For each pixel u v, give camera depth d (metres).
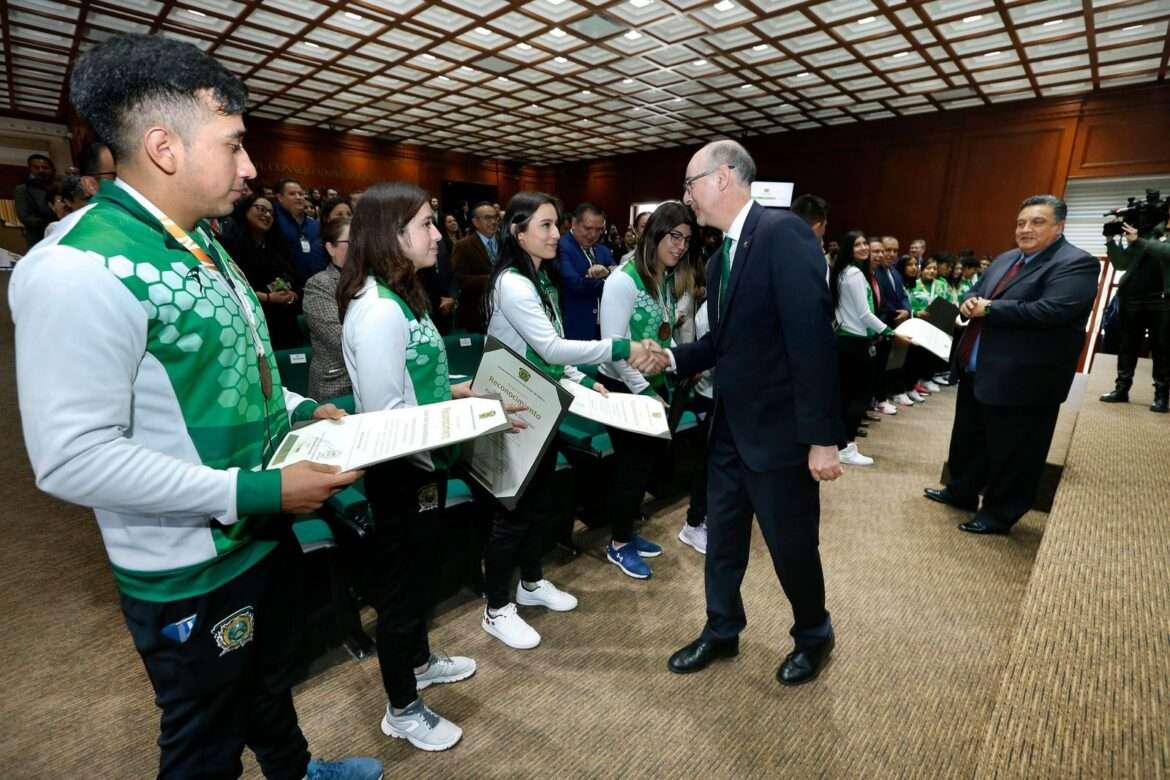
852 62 6.55
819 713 1.45
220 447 0.75
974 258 6.05
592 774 1.28
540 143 11.72
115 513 0.71
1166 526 1.73
